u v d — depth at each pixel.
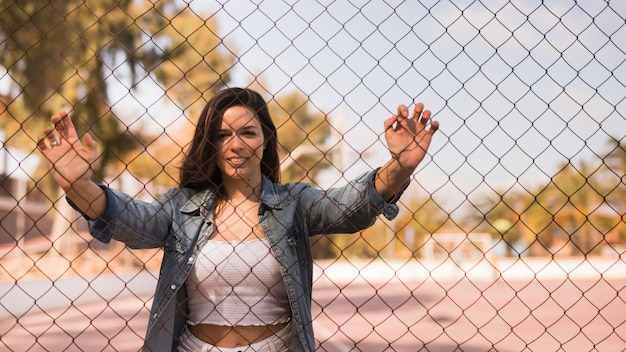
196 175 2.46
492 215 36.47
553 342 9.44
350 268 34.84
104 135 18.69
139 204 2.35
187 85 15.59
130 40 13.64
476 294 20.64
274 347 2.35
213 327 2.36
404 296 19.19
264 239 2.39
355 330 11.19
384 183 2.35
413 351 8.70
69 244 25.67
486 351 8.63
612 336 9.99
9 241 21.97
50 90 10.70
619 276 30.66
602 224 34.84
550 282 27.59
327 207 2.41
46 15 10.15
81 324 12.56
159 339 2.34
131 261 25.56
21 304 14.59
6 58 10.44
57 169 2.17
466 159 2.38
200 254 2.37
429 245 37.78
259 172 2.52
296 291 2.36
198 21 14.70
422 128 2.32
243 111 2.40
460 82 2.38
